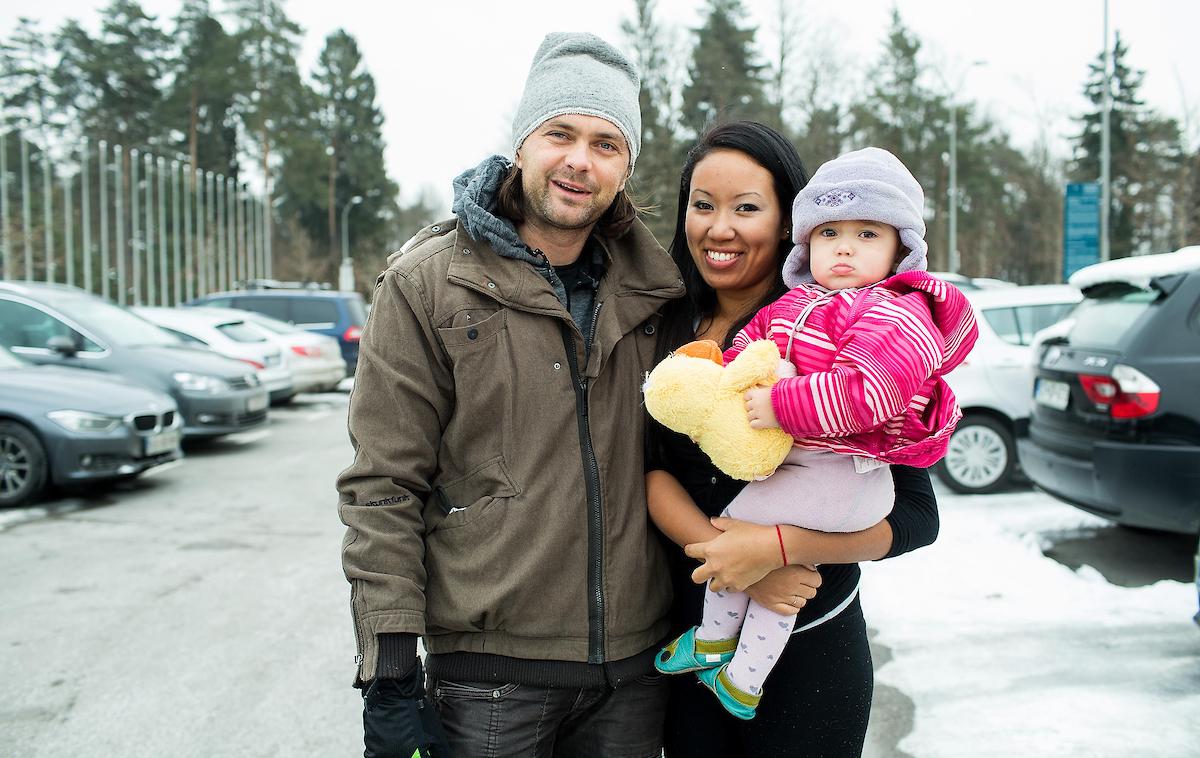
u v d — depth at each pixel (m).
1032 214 39.38
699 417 1.53
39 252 31.56
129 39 41.00
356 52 54.12
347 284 35.78
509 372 1.66
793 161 1.82
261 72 43.47
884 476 1.62
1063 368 4.95
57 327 8.66
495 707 1.66
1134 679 3.34
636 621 1.72
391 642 1.55
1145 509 4.37
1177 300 4.44
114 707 3.25
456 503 1.70
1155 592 4.26
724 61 31.73
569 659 1.66
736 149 1.79
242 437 10.49
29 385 6.77
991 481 6.70
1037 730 2.96
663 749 1.94
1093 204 13.61
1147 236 29.11
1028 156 37.44
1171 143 27.33
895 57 36.81
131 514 6.43
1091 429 4.66
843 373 1.46
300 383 13.52
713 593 1.72
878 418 1.45
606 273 1.83
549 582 1.64
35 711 3.21
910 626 3.95
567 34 1.81
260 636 3.96
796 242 1.75
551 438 1.67
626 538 1.71
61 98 40.22
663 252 1.87
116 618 4.19
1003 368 6.66
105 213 31.62
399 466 1.64
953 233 24.72
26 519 6.26
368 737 1.53
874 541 1.62
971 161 38.16
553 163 1.70
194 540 5.67
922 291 1.56
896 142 37.12
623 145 1.76
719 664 1.71
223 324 12.30
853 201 1.62
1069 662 3.51
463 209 1.69
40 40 39.91
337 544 5.56
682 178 1.98
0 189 32.62
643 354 1.84
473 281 1.66
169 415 7.36
